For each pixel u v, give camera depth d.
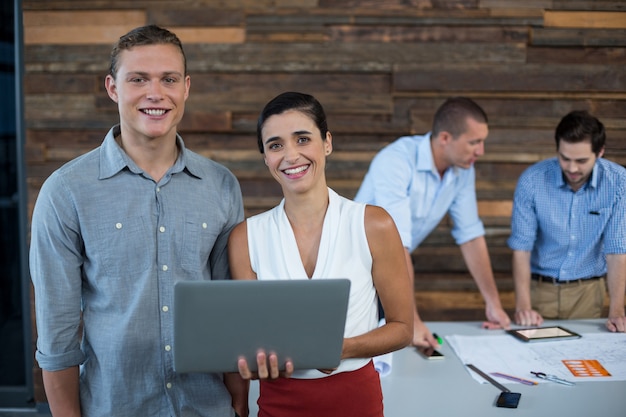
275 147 1.30
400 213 2.16
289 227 1.34
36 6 2.78
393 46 2.78
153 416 1.31
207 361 1.16
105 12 2.78
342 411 1.28
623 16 2.77
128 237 1.27
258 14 2.77
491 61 2.79
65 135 2.85
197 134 2.87
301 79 2.80
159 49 1.25
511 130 2.84
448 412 1.48
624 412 1.47
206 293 1.10
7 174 3.46
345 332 1.30
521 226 2.23
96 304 1.30
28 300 2.91
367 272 1.33
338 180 2.87
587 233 2.17
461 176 2.27
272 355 1.16
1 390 2.92
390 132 2.83
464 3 2.77
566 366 1.73
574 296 2.26
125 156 1.28
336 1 2.77
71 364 1.28
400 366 1.77
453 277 2.91
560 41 2.77
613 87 2.79
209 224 1.34
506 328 2.08
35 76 2.81
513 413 1.47
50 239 1.24
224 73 2.81
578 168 2.00
